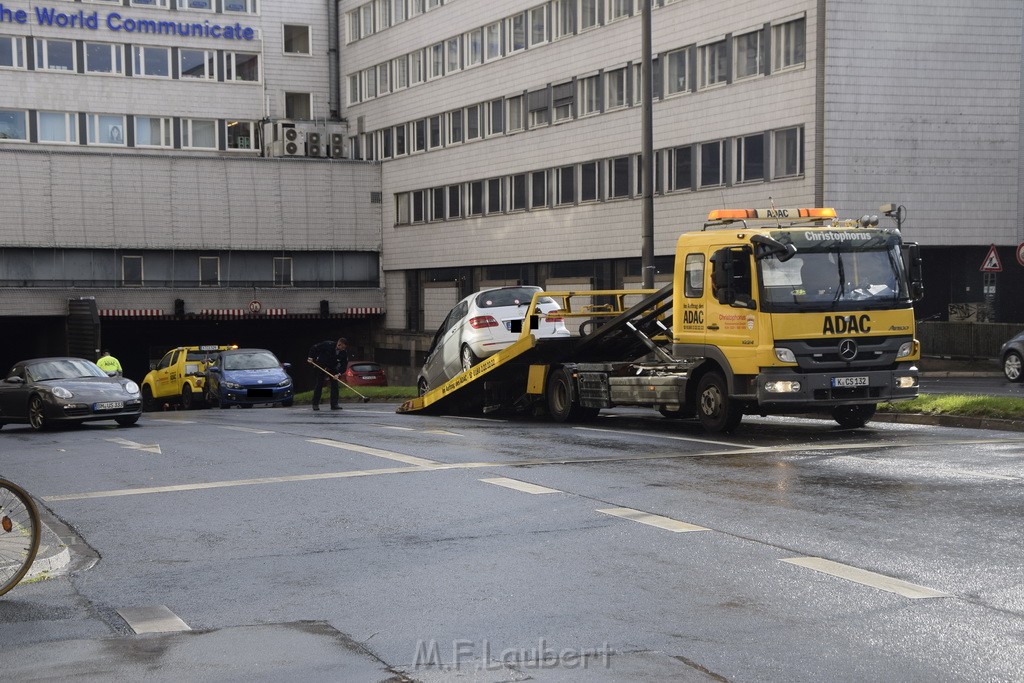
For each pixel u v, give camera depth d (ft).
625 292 66.64
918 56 123.65
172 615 24.00
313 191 205.77
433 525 32.65
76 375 79.36
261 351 115.75
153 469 47.52
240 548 30.63
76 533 33.76
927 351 126.82
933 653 19.85
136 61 209.36
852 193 122.62
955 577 25.18
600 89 155.53
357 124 217.36
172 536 32.68
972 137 125.39
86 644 21.89
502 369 73.41
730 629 21.58
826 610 22.71
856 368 52.75
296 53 219.82
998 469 40.27
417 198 199.82
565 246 163.63
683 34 139.85
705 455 46.44
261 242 202.18
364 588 25.68
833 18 121.29
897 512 32.63
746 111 131.34
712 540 29.48
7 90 201.16
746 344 52.60
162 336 226.99
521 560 27.86
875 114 122.93
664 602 23.65
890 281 53.26
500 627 22.13
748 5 130.31
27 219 187.73
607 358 71.26
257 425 72.08
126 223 193.57
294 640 21.66
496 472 42.55
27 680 19.57
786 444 50.55
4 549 26.23
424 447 51.93
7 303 184.55
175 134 212.43
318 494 38.91
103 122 207.62
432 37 192.95
